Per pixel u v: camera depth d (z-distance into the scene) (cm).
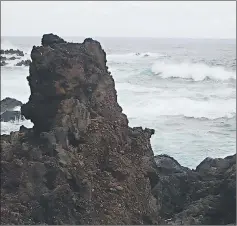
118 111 1098
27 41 16800
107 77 1115
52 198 824
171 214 1229
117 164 946
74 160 911
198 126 2452
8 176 885
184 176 1347
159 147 2045
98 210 860
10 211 814
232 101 3078
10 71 5084
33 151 913
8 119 2470
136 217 898
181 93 3431
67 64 994
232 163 1352
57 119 962
